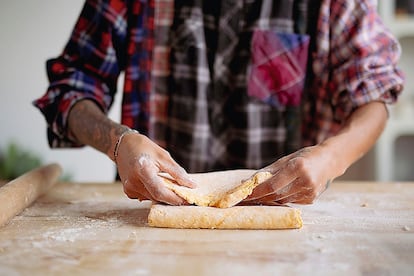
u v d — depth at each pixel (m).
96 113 0.76
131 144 0.66
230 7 0.85
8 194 0.65
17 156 1.55
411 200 0.74
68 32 1.58
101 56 0.84
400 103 1.45
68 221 0.64
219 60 0.87
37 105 0.82
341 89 0.81
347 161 0.70
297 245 0.55
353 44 0.81
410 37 1.50
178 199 0.62
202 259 0.51
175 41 0.86
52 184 0.82
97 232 0.59
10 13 1.56
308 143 0.91
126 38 0.87
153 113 0.89
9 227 0.61
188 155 0.88
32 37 1.58
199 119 0.87
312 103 0.89
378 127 0.76
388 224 0.62
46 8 1.57
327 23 0.83
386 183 0.85
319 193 0.66
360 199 0.75
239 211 0.60
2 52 1.58
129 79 0.87
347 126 0.75
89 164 1.65
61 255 0.52
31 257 0.52
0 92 1.60
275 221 0.60
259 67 0.86
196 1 0.86
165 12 0.86
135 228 0.60
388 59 0.82
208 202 0.63
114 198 0.76
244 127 0.87
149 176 0.62
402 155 1.55
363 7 0.82
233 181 0.67
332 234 0.58
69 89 0.81
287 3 0.85
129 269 0.49
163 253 0.52
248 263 0.50
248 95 0.86
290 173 0.62
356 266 0.49
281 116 0.88
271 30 0.85
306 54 0.86
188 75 0.86
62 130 0.80
